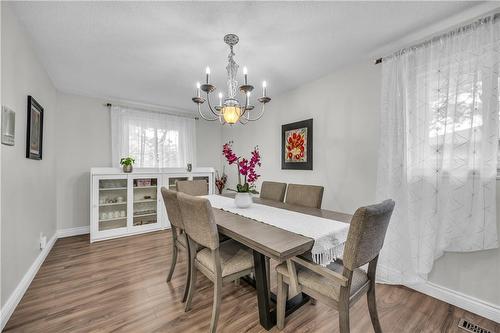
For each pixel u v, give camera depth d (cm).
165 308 169
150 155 394
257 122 392
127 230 340
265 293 150
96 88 318
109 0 151
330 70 263
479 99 161
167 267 236
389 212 123
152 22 174
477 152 161
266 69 259
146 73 268
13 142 163
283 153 336
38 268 226
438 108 180
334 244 139
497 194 158
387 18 171
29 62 199
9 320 154
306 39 199
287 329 149
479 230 160
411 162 193
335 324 155
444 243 176
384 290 198
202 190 304
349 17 170
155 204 378
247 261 158
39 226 233
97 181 314
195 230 150
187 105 403
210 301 179
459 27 173
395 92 205
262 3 155
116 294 186
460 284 175
